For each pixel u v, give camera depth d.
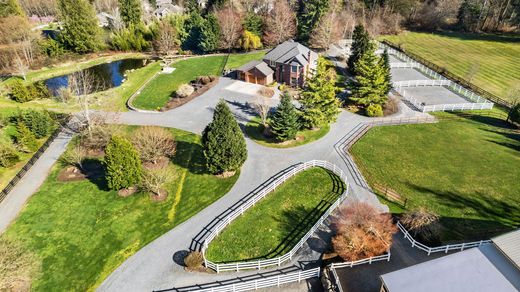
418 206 36.97
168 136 46.88
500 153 46.28
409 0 108.81
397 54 86.44
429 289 23.36
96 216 36.31
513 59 82.94
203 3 120.75
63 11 86.31
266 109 53.12
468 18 106.56
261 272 29.97
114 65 86.06
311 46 90.31
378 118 55.34
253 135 50.66
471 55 86.62
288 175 41.16
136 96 64.31
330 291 27.30
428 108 57.47
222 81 69.31
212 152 39.44
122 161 37.19
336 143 48.59
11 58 80.62
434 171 42.75
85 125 50.25
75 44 89.00
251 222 35.06
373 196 38.34
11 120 54.78
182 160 45.22
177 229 34.53
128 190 39.75
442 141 49.09
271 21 91.50
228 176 41.84
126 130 52.41
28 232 34.56
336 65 78.12
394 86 67.06
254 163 44.22
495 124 53.78
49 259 31.61
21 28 82.06
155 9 134.75
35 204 38.28
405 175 42.09
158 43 89.62
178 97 62.94
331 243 32.31
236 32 89.62
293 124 46.88
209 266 30.25
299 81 65.69
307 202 37.59
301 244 31.94
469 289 23.11
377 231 30.58
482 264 24.72
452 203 37.59
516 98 56.59
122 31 94.00
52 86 72.12
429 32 108.25
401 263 30.25
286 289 28.33
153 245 32.81
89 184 41.12
